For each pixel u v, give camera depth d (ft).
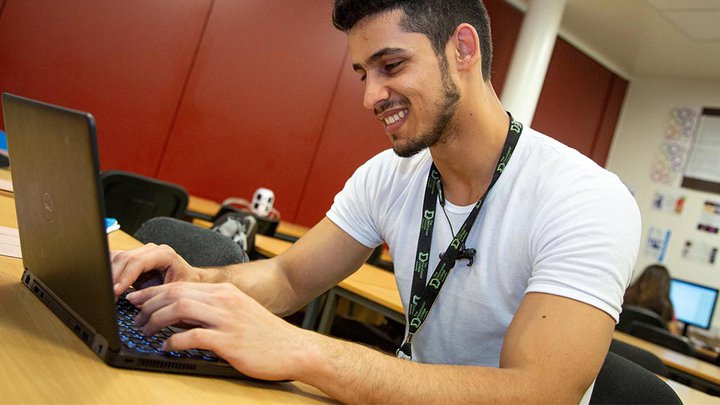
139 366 2.44
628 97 21.97
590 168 3.66
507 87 17.04
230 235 8.16
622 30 18.08
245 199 15.30
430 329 4.18
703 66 19.22
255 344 2.55
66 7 12.79
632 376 4.93
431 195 4.24
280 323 2.71
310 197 16.12
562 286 3.13
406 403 2.68
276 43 15.11
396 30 3.50
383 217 4.49
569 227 3.35
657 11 16.25
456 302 4.01
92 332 2.54
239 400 2.45
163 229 5.87
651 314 13.98
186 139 14.42
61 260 2.73
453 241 3.97
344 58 15.97
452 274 4.02
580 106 20.65
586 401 3.88
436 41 3.58
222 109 14.71
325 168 16.19
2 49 12.32
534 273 3.39
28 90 12.65
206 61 14.35
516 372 2.86
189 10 13.97
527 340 3.00
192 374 2.58
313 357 2.63
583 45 20.03
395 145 3.78
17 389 1.96
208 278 3.83
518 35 18.01
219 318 2.56
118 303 3.18
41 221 2.85
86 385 2.16
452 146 3.88
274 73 15.20
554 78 19.69
